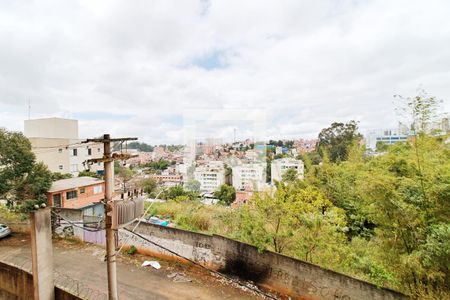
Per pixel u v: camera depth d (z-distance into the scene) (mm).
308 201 8672
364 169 9359
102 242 10602
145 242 9531
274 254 7047
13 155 13680
